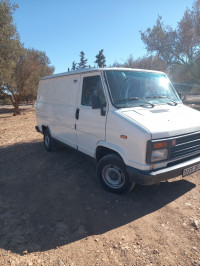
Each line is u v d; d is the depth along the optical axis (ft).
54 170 17.48
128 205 12.16
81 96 15.42
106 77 13.20
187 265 8.22
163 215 11.25
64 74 17.70
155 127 11.00
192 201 12.43
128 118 11.57
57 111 18.88
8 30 40.34
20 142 27.43
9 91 65.16
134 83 14.03
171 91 15.97
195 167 12.26
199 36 58.49
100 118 13.20
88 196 13.20
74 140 16.71
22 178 16.14
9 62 42.98
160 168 11.09
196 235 9.78
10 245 9.34
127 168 11.46
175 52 64.49
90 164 18.45
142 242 9.43
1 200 13.03
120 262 8.40
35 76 69.82
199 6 58.13
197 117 13.42
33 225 10.61
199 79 64.64
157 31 64.80
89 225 10.60
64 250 9.05
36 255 8.80
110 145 12.59
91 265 8.28
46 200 12.90
